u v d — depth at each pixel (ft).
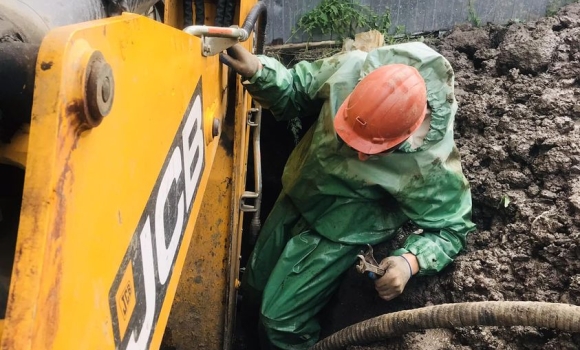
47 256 2.05
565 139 8.43
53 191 2.06
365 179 7.77
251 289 9.84
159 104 3.45
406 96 6.73
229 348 8.25
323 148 7.95
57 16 3.10
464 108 9.97
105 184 2.62
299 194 8.71
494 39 11.44
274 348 9.30
